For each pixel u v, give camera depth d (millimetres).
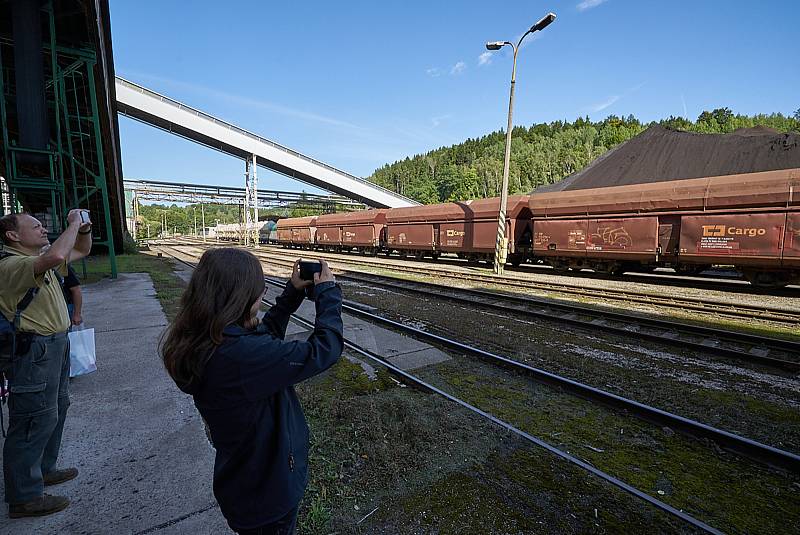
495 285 13773
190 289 1382
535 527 2539
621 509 2725
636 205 14984
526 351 6285
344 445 3426
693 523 2545
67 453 3127
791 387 4953
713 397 4621
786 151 30844
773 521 2674
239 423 1384
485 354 5785
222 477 1440
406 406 4168
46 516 2434
